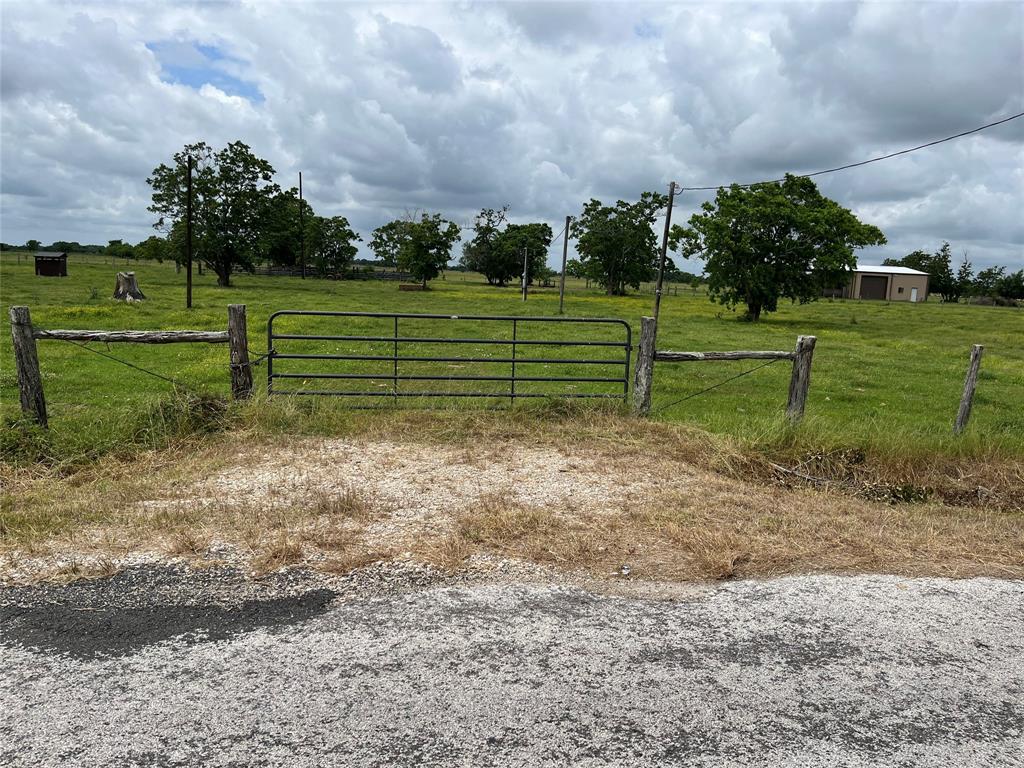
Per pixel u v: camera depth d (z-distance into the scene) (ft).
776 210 117.91
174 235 159.02
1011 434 26.89
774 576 13.33
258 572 12.78
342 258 283.79
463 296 177.78
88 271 219.20
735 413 36.47
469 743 8.50
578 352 57.93
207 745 8.38
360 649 10.44
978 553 14.79
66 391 37.35
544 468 20.24
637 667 10.17
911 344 86.63
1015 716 9.39
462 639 10.78
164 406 22.79
